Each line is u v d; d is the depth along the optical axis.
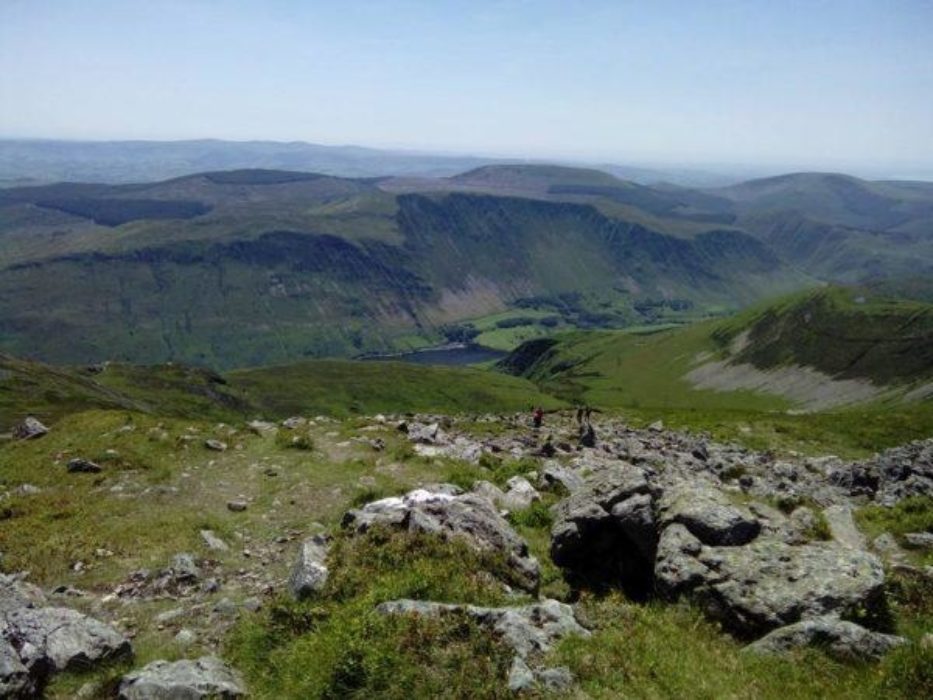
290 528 25.88
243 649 16.09
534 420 53.66
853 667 15.22
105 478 32.81
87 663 15.20
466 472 32.59
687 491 21.77
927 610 17.89
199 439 39.03
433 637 14.50
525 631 14.99
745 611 17.30
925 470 43.09
